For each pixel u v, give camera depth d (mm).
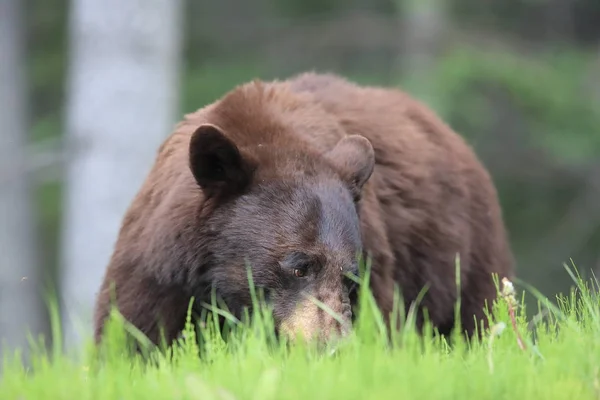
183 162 8969
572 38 33531
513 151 29703
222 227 8344
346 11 34344
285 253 8055
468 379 6438
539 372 6762
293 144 8797
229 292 8344
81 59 22438
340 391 6059
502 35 30875
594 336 7207
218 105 9344
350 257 8055
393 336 7711
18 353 7367
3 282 28734
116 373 6824
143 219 9047
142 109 22234
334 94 10469
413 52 29312
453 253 10570
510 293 7719
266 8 34406
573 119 28938
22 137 30172
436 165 10766
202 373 6805
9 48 29969
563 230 29625
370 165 8797
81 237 22344
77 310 10789
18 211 29062
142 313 8797
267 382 6070
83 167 22297
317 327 7762
